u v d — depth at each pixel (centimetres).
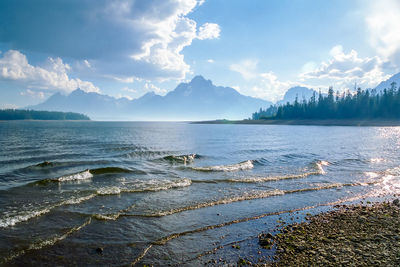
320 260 684
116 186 1472
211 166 2217
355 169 2150
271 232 877
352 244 783
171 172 1945
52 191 1340
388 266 653
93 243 774
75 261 671
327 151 3509
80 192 1323
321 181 1684
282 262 676
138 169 2041
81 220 947
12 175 1769
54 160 2456
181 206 1134
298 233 867
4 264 643
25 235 811
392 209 1134
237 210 1101
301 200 1264
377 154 3172
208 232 871
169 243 786
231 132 9775
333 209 1138
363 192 1434
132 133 8456
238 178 1733
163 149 3734
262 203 1205
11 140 4744
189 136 7225
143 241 795
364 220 994
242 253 725
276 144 4681
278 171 2019
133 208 1093
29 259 673
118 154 3028
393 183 1653
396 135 7188
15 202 1139
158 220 970
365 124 15112
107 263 666
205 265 661
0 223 896
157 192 1359
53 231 848
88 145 4069
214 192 1377
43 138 5384
